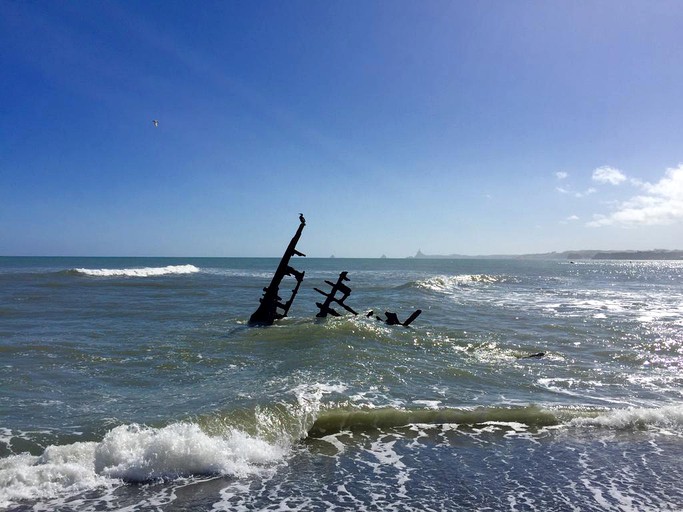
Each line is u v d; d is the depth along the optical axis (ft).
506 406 34.17
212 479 23.59
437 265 498.28
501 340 59.31
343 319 69.46
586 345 57.41
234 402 32.09
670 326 71.41
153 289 127.95
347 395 34.81
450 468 25.20
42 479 22.41
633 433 30.63
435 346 54.70
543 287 161.17
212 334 59.77
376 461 25.95
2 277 160.04
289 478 23.82
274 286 68.33
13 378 38.27
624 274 296.10
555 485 23.39
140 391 35.65
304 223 69.56
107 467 23.76
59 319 70.59
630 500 21.99
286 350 50.57
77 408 31.53
